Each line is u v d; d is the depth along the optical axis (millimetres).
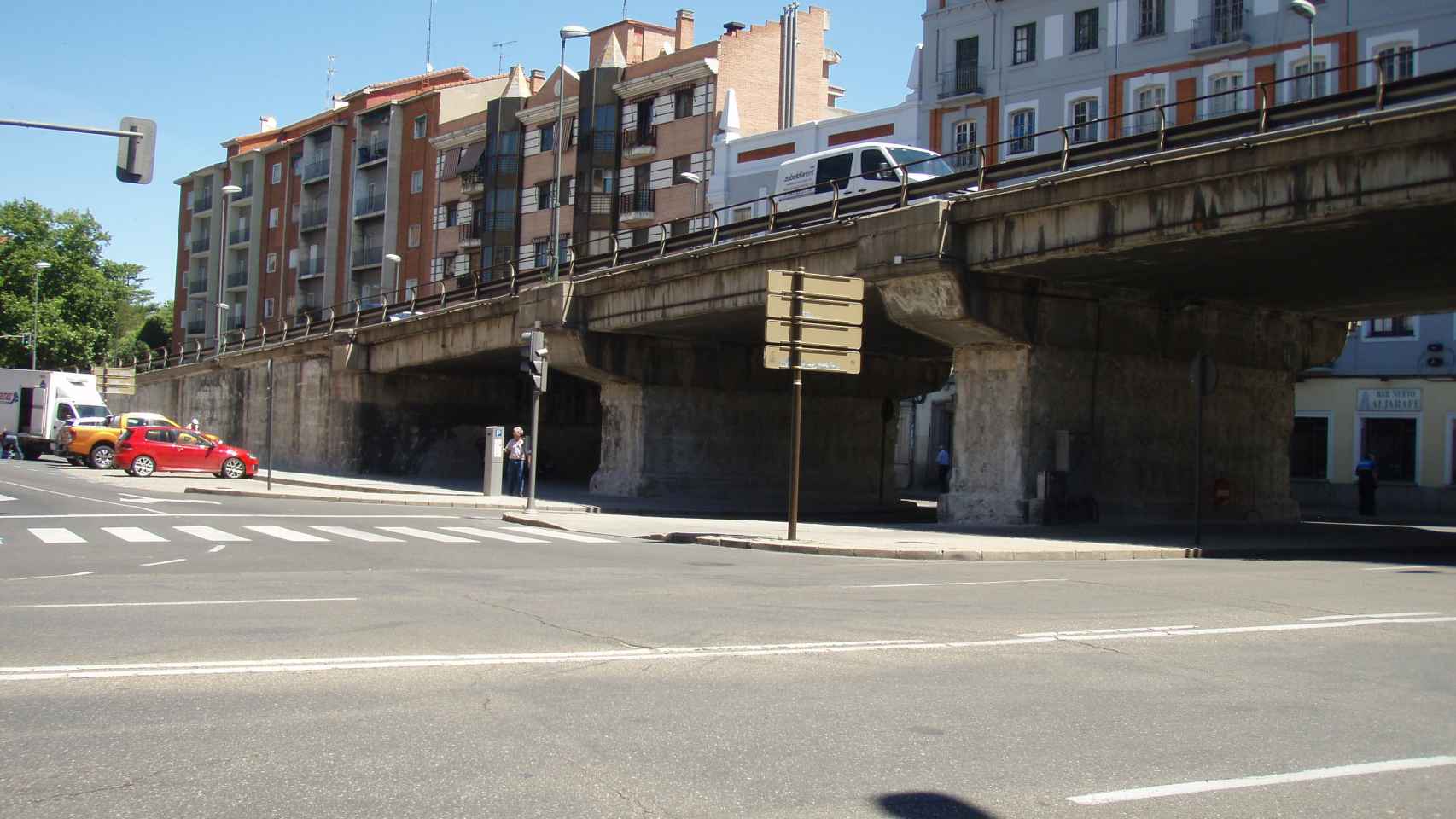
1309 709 6828
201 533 19844
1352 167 17234
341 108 87812
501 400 50625
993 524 24016
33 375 54750
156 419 49781
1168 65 42062
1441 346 38500
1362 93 17359
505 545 18734
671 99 59969
